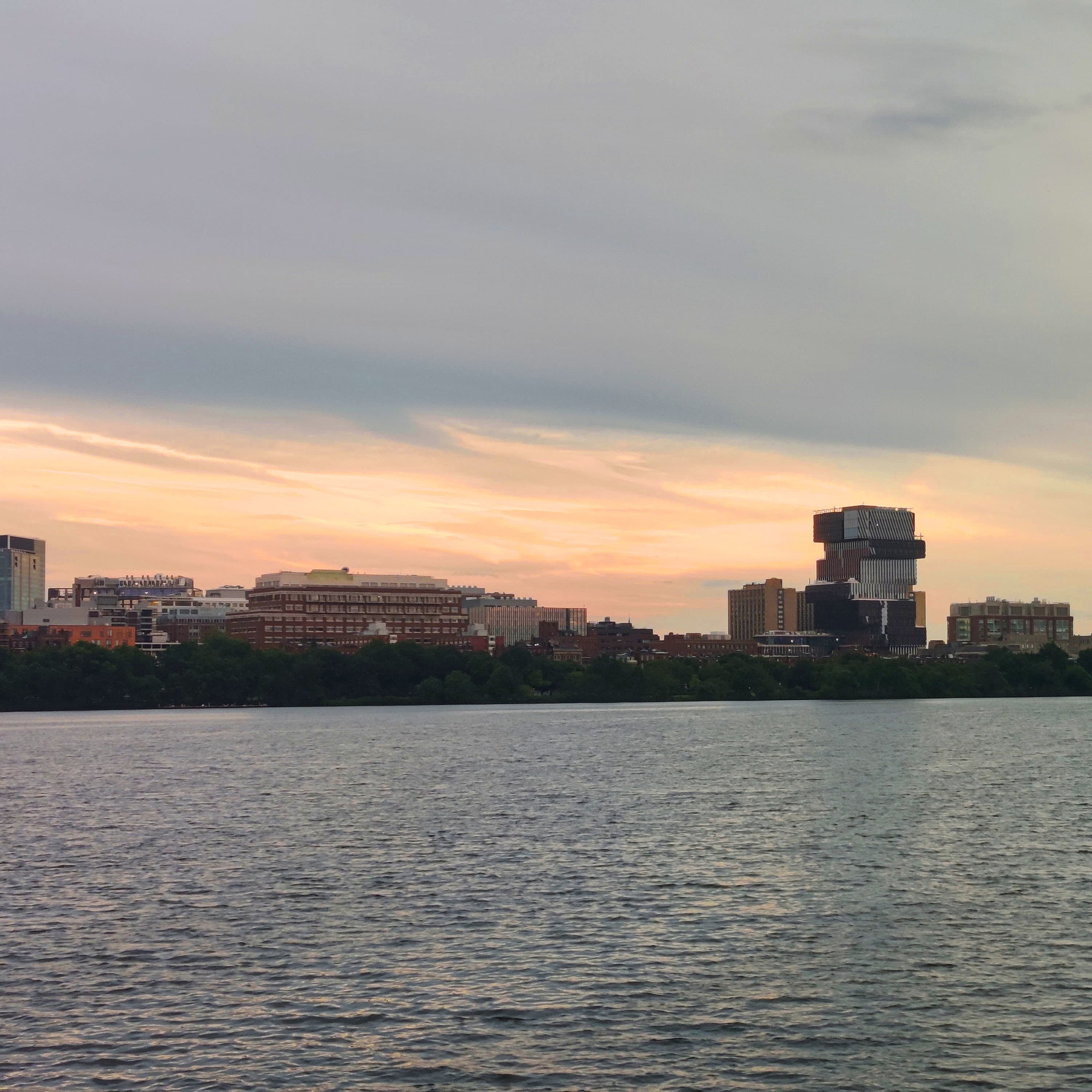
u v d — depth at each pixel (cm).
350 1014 5288
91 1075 4672
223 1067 4741
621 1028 5119
